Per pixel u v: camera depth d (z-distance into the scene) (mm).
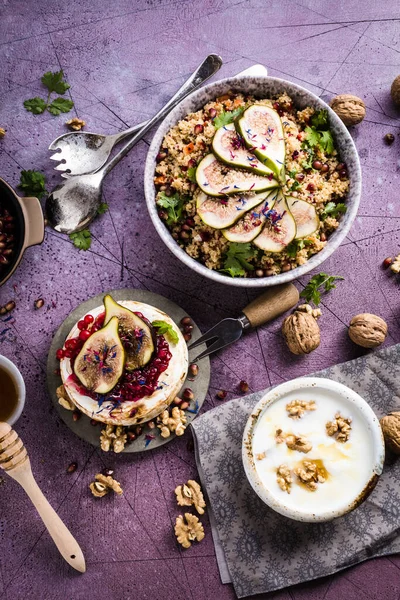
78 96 952
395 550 910
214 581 919
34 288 941
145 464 929
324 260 896
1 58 951
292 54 958
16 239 904
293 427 881
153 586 921
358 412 873
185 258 859
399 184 953
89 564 924
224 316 944
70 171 934
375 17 961
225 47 957
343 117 933
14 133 950
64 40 954
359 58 961
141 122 953
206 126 880
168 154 883
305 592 913
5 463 855
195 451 923
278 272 879
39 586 922
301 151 879
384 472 914
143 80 955
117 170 947
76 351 885
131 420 881
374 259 950
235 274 868
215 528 921
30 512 933
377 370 923
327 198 874
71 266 944
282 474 873
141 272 946
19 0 950
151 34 955
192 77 936
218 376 939
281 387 872
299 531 914
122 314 879
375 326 912
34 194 941
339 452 876
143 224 947
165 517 929
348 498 868
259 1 956
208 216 857
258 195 855
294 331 905
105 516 928
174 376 886
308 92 872
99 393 870
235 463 917
